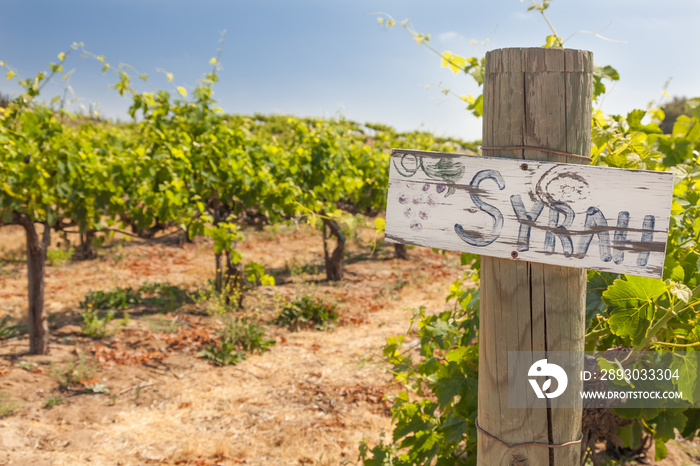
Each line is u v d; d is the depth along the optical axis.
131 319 7.84
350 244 14.42
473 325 2.46
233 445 4.57
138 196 6.98
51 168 6.12
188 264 11.81
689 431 2.21
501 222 1.21
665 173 1.05
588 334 1.87
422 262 12.92
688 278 1.94
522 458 1.30
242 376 6.12
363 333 7.68
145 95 7.22
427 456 2.35
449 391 2.18
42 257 6.38
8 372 5.75
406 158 1.32
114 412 5.14
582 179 1.12
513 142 1.23
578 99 1.20
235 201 8.77
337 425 4.93
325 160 10.21
